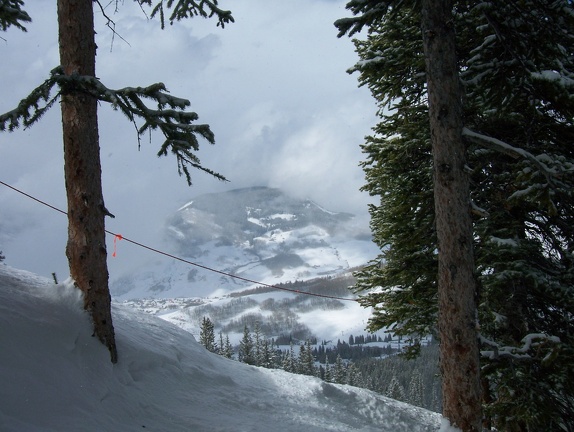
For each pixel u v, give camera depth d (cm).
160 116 647
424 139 897
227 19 952
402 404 1088
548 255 891
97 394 608
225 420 707
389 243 993
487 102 738
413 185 943
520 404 729
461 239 593
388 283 1017
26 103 602
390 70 839
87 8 693
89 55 690
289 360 6206
